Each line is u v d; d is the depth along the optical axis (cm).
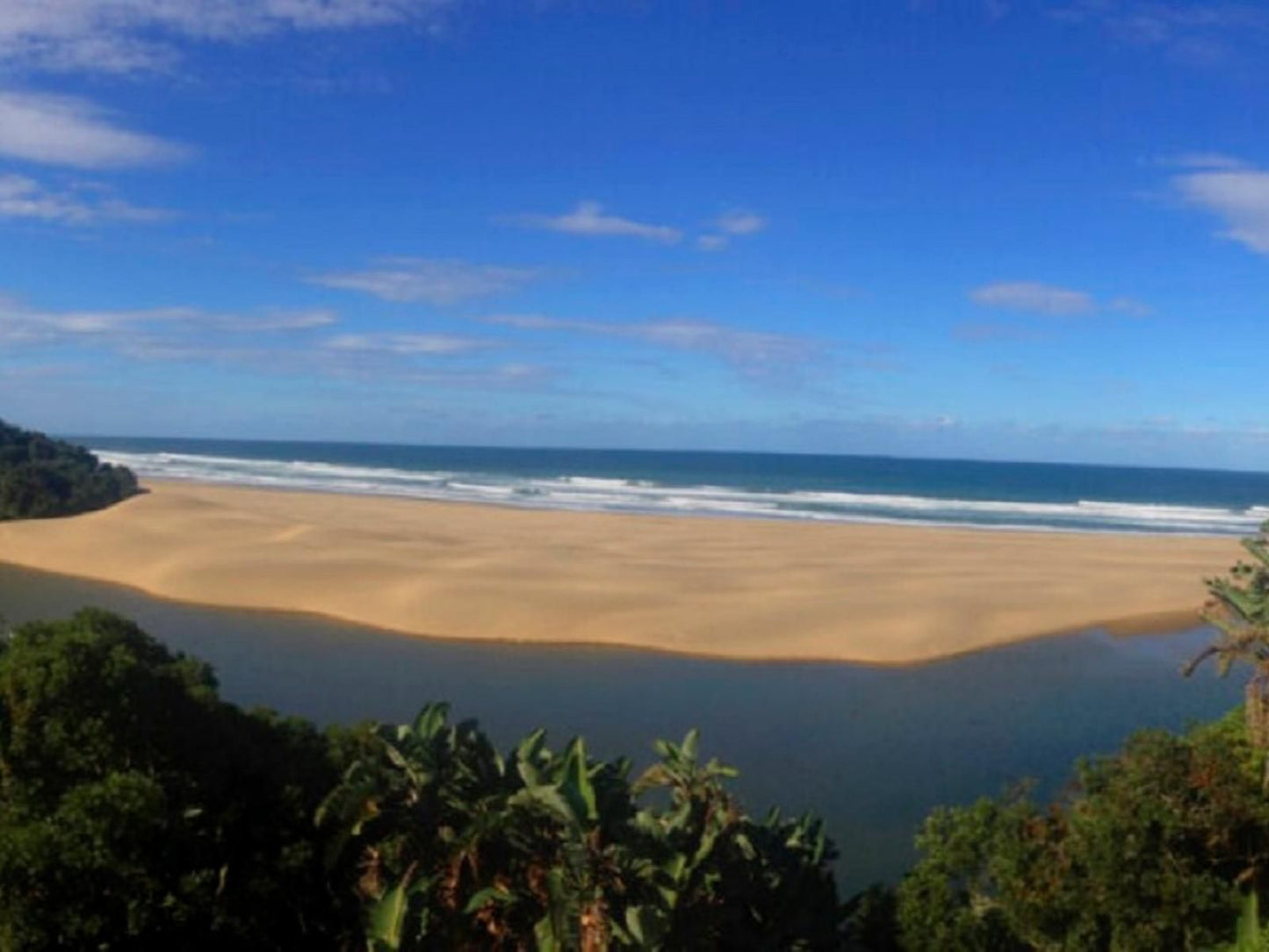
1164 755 1549
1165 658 3819
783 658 3666
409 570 4822
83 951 1185
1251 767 1619
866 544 6153
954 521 8606
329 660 3584
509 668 3506
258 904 1289
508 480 12650
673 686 3350
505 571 4825
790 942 1376
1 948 1151
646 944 1173
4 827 1201
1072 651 3872
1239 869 1474
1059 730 3002
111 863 1184
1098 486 15688
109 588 4719
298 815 1371
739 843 1353
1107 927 1434
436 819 1289
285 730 1534
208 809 1319
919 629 3997
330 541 5625
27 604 4409
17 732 1248
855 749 2819
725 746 2827
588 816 1198
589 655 3659
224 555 5134
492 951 1227
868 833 2309
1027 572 5247
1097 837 1431
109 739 1272
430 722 1323
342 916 1334
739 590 4553
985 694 3334
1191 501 12775
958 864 1536
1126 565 5559
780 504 9744
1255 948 1266
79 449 8056
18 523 6256
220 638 3856
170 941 1231
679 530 6656
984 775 2656
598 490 10938
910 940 1506
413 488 10519
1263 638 1872
